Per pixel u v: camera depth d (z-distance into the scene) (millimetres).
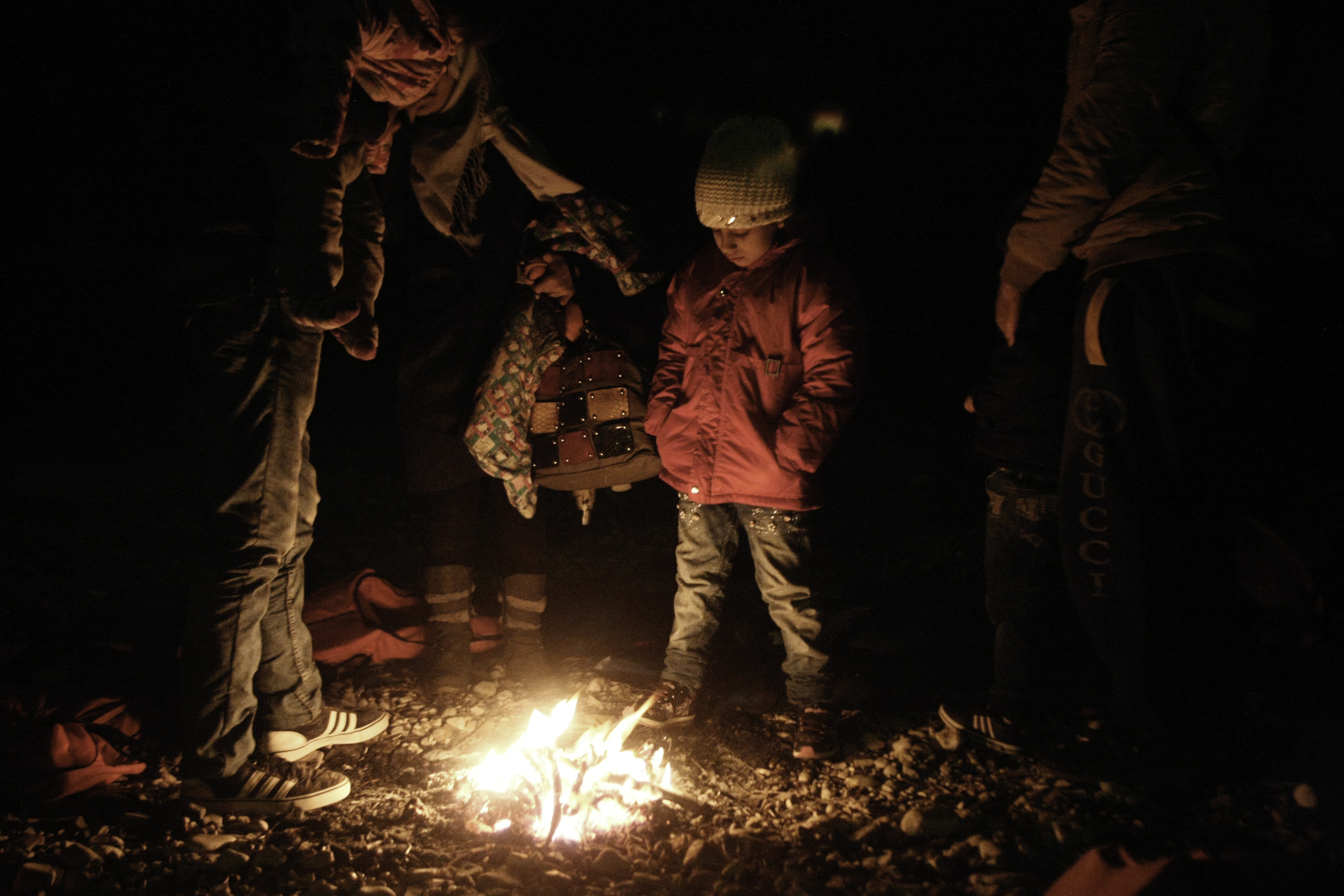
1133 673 2826
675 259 11141
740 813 2996
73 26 3936
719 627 4383
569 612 5074
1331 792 2885
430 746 3506
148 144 2900
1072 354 3021
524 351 3742
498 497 4000
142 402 9875
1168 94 2645
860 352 3324
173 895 2529
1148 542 2744
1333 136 2719
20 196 7750
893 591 5176
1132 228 2771
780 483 3352
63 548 5816
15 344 11125
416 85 3154
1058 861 2652
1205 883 1531
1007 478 3285
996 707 3426
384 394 10703
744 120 3342
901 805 3031
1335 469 3131
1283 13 2689
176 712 3084
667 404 3633
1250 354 2729
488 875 2588
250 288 2873
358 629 4359
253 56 2771
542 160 3816
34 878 2508
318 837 2836
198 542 2922
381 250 3346
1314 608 2857
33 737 3234
